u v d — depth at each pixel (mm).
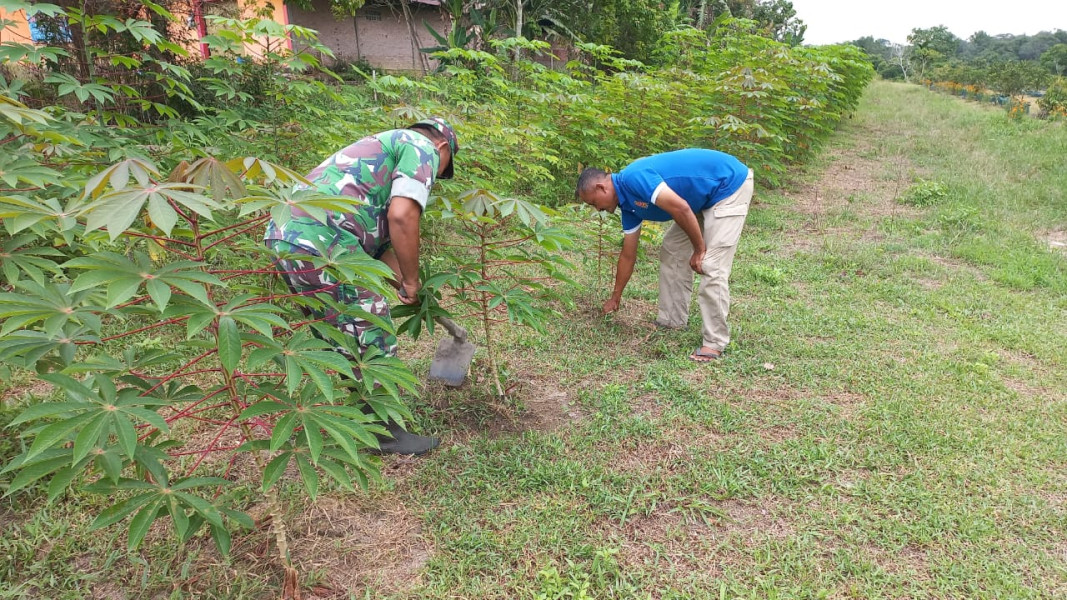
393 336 2473
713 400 3139
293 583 1841
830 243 5848
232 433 2693
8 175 1695
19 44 2621
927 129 13438
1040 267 5254
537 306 2840
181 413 1516
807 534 2232
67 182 1765
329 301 1691
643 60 19172
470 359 3141
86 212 1239
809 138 9156
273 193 1504
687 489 2480
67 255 2088
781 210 7176
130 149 2879
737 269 5215
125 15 4410
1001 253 5633
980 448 2746
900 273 5195
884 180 8805
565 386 3279
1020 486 2514
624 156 7066
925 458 2678
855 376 3414
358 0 14570
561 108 7039
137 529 1393
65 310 1374
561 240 2551
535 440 2748
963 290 4793
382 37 18594
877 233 6371
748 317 4223
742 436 2854
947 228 6438
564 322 4047
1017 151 10727
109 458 1385
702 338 3852
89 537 2092
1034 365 3641
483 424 2863
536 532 2197
